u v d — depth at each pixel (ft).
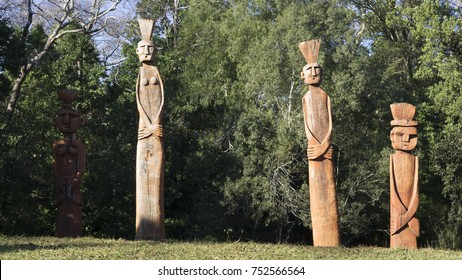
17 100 106.83
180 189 107.04
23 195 96.22
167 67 117.80
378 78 111.96
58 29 104.32
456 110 104.83
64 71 111.75
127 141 106.22
